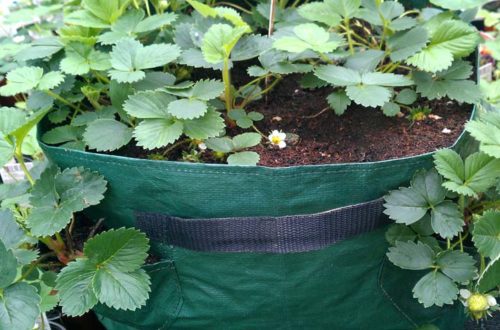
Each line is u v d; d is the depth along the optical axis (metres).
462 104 1.26
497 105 1.37
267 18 1.47
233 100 1.29
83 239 1.18
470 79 1.31
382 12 1.32
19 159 1.15
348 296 1.12
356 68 1.24
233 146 1.11
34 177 1.21
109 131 1.14
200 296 1.13
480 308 1.03
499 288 1.10
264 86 1.40
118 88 1.18
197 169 0.97
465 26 1.24
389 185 1.01
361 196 1.01
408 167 1.00
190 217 1.04
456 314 1.24
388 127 1.21
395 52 1.24
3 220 1.06
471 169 1.01
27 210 1.23
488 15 2.03
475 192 1.00
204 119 1.10
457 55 1.25
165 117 1.10
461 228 1.00
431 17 1.40
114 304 0.99
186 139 1.21
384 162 0.97
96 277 1.00
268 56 1.26
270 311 1.14
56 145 1.21
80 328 1.33
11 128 1.11
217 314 1.15
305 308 1.13
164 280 1.11
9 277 0.96
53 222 1.01
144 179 1.01
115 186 1.05
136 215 1.08
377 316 1.17
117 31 1.31
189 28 1.31
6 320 0.95
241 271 1.08
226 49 1.13
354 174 0.97
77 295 0.98
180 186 1.00
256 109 1.32
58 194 1.04
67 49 1.25
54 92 1.27
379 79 1.15
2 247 0.96
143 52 1.20
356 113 1.26
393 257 1.01
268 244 1.03
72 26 1.40
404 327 1.21
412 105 1.27
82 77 1.36
